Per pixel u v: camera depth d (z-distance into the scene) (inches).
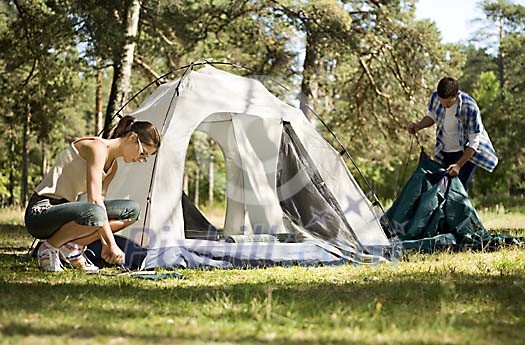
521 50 1330.0
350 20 669.3
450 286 175.0
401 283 199.0
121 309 153.9
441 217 304.7
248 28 722.2
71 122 1129.4
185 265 250.5
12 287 187.2
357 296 175.8
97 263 256.5
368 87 748.6
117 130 233.1
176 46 705.0
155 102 286.5
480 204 877.2
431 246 296.0
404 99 730.2
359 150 797.2
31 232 226.7
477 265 237.8
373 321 141.1
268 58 745.6
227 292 181.0
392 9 716.7
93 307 156.2
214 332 129.1
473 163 319.6
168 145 265.6
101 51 482.6
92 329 130.3
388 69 730.2
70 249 234.5
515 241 306.8
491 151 316.8
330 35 674.2
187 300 165.2
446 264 246.1
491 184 1116.5
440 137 322.7
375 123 757.9
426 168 315.3
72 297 169.5
